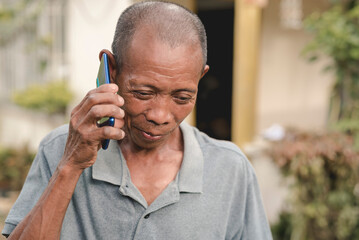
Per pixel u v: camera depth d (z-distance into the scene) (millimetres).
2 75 5000
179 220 1052
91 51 4047
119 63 929
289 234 3648
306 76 5770
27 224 958
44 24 4488
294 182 3340
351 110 3924
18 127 4918
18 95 4469
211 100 5844
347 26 3711
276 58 5320
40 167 1105
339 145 3256
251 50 4602
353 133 3725
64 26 4289
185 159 1082
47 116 4574
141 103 916
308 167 3201
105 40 3914
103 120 919
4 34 4781
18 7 4633
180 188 1055
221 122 5848
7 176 4383
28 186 1112
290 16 4973
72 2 4156
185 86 896
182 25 889
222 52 5738
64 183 944
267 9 5109
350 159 3219
